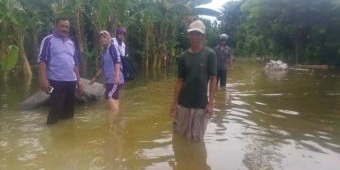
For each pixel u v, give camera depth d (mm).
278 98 10477
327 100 10195
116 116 8094
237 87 12766
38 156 5562
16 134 6707
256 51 43219
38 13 16469
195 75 6125
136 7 21203
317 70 21375
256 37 42688
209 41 40781
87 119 7793
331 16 25016
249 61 34344
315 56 27516
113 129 7051
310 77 16688
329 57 26656
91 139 6402
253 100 10086
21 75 16438
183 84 6309
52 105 7391
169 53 25172
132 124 7418
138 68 22469
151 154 5652
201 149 5867
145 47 22469
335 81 14961
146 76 16969
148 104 9477
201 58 6098
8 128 7121
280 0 27562
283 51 33000
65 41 7441
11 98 10453
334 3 23891
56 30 7391
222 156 5562
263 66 25562
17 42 16047
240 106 9195
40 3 15547
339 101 10039
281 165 5203
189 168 5102
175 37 26109
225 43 12531
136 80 15078
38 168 5098
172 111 6535
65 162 5324
